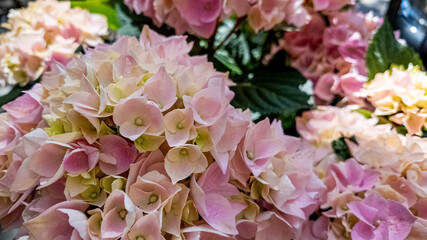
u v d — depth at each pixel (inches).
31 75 23.3
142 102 15.9
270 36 25.2
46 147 16.1
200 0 21.3
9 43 23.5
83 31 24.3
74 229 15.5
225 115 16.4
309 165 18.5
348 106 23.8
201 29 21.7
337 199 18.6
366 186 18.7
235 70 24.7
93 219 15.6
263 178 17.1
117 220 15.6
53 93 17.0
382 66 21.6
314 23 24.8
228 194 16.6
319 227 18.9
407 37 27.2
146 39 18.8
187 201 16.1
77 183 15.9
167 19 22.1
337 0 23.3
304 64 25.7
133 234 15.4
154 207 15.6
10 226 17.4
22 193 16.8
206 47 24.9
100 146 16.1
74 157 15.9
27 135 16.0
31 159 16.0
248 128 17.3
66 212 15.3
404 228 17.5
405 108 19.6
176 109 16.0
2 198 17.2
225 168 16.1
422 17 27.2
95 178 16.0
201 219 16.5
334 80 24.6
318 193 18.3
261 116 23.5
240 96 23.3
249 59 25.9
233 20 26.5
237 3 21.1
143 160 16.1
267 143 17.5
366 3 35.1
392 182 18.7
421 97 19.3
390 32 21.9
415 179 18.4
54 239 15.8
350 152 20.6
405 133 20.8
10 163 17.0
